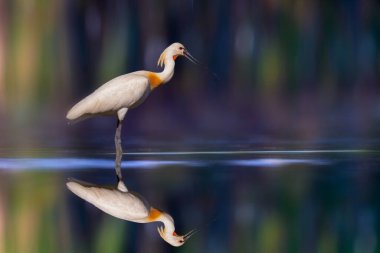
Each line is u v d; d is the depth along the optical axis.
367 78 27.41
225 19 26.81
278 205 10.25
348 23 27.58
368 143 16.72
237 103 24.52
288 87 26.67
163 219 9.60
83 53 26.00
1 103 23.73
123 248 8.42
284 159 14.16
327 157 14.47
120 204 10.34
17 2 25.58
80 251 8.30
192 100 24.31
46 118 21.83
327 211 9.96
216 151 15.38
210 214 9.82
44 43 25.69
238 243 8.58
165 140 17.77
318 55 27.36
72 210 10.08
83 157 14.50
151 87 15.10
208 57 26.52
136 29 26.30
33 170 12.89
